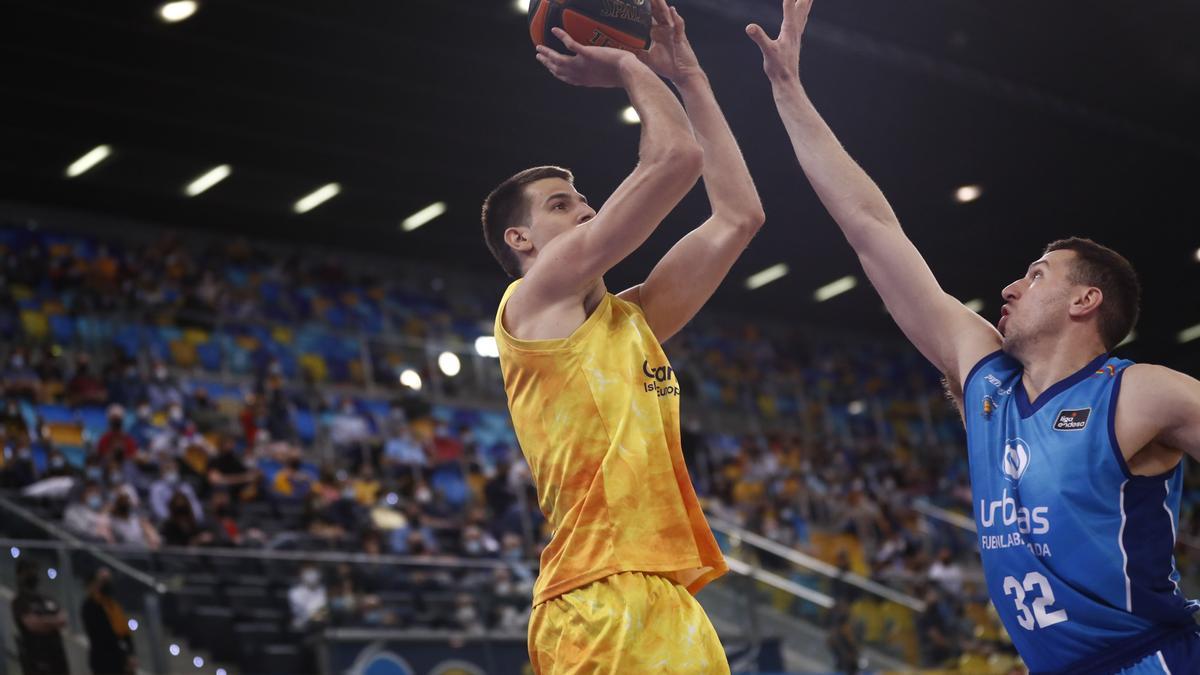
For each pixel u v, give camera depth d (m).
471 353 18.45
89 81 15.82
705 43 15.20
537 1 2.59
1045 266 2.32
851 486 19.20
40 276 16.59
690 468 17.77
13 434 13.07
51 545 8.65
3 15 14.20
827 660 11.66
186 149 17.62
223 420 15.08
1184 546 17.11
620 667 2.15
